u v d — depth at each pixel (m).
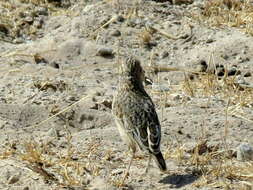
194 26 42.06
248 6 43.56
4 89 33.34
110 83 35.31
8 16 42.94
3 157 26.72
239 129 29.22
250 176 24.92
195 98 33.16
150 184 24.78
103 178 25.17
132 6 43.97
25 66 36.78
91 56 39.00
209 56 38.97
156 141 23.48
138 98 24.88
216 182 24.59
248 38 40.41
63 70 36.84
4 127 29.36
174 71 37.41
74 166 25.95
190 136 28.77
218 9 43.69
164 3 45.22
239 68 37.81
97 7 43.69
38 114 30.81
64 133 29.22
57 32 41.59
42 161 26.20
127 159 26.67
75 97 32.53
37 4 44.56
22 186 24.81
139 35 40.88
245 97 33.00
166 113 30.77
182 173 25.47
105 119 30.59
